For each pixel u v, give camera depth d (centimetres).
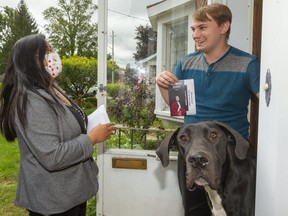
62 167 217
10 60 223
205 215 269
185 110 262
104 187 358
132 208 354
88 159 241
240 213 224
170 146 233
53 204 222
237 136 215
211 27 243
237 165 224
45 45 227
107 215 360
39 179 221
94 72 1249
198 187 240
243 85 243
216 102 250
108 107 356
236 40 362
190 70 265
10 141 237
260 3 348
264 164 171
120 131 361
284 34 143
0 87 233
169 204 346
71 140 223
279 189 151
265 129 170
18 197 234
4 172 648
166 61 383
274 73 155
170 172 342
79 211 254
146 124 361
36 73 218
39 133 209
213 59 250
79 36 2469
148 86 365
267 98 165
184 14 387
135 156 348
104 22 343
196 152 201
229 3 359
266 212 168
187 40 384
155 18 371
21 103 211
